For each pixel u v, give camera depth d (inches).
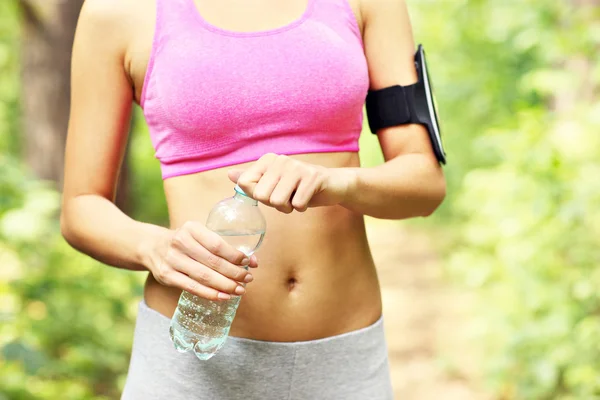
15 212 194.9
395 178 79.8
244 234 73.2
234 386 79.6
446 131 532.1
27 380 180.1
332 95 78.4
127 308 216.4
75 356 195.9
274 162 70.3
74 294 208.7
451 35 480.1
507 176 229.9
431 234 554.9
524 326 213.8
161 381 80.0
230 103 77.2
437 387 248.1
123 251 79.2
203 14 79.2
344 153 81.9
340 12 81.6
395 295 386.3
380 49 85.7
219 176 79.5
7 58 516.4
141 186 513.0
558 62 273.3
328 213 81.2
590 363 193.2
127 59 81.3
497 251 253.1
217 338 76.4
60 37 343.3
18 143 486.3
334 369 81.6
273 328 80.0
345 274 82.1
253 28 78.8
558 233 215.9
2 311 176.6
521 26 311.7
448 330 310.8
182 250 72.7
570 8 259.0
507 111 435.5
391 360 279.3
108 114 83.0
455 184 542.9
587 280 203.5
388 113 85.4
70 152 84.0
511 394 220.1
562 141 215.0
